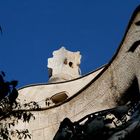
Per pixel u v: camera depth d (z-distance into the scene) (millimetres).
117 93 20562
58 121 22953
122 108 17984
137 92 19875
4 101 16109
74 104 22578
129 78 20016
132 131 16359
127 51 20281
